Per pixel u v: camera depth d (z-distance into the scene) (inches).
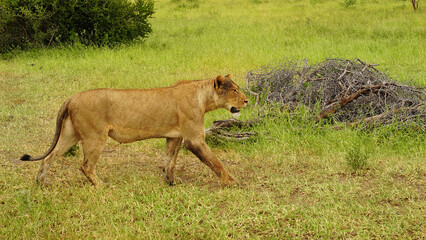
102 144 251.4
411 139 327.3
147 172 288.7
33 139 357.4
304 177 269.7
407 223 207.2
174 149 265.4
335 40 741.9
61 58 654.5
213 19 1104.8
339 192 243.4
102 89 251.4
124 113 249.3
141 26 800.9
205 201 234.8
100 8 746.8
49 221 216.4
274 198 242.7
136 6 804.6
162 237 201.9
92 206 232.4
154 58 653.9
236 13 1215.6
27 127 385.1
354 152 296.4
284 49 693.9
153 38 850.1
